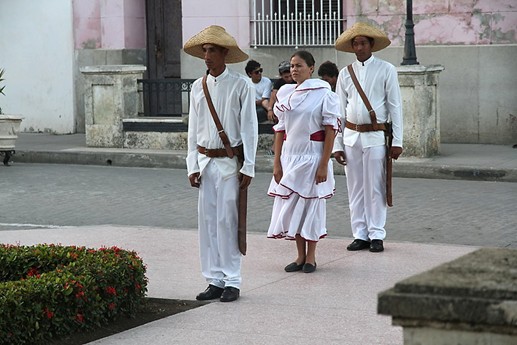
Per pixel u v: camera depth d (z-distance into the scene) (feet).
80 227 48.83
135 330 30.04
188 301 33.63
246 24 78.59
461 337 14.44
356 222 42.24
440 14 72.90
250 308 32.50
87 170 69.92
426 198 56.03
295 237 37.63
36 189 61.62
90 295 29.73
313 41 76.89
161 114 79.41
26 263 32.63
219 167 33.32
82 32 85.30
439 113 68.59
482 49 71.82
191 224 50.34
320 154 37.47
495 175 61.77
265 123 70.23
